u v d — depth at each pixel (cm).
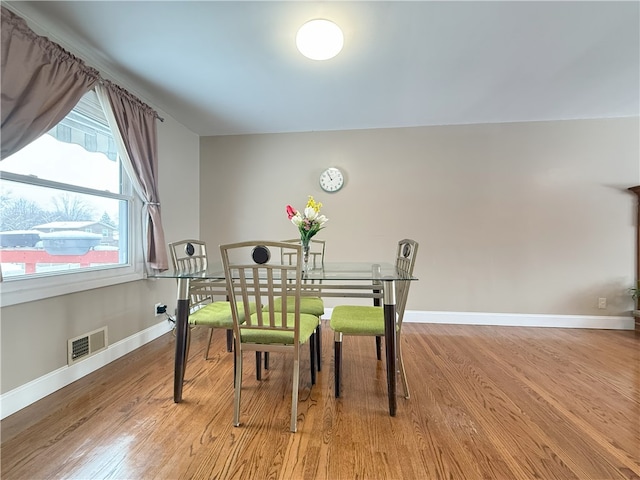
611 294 307
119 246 237
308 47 174
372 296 179
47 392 174
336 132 339
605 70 219
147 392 178
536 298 317
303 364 223
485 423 150
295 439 137
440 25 170
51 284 177
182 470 119
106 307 218
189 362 224
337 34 167
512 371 208
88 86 186
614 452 130
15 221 165
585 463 124
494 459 125
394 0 152
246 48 190
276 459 125
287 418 154
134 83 234
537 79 231
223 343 265
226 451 129
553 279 314
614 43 187
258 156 349
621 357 233
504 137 318
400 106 279
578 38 183
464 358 231
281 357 237
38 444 133
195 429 144
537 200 315
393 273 184
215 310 197
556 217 313
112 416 154
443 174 326
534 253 316
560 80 233
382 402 169
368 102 270
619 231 304
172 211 303
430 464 123
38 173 175
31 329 166
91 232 212
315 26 163
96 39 180
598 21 168
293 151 345
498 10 159
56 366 180
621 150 303
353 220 337
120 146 221
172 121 303
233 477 116
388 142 332
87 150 207
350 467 121
